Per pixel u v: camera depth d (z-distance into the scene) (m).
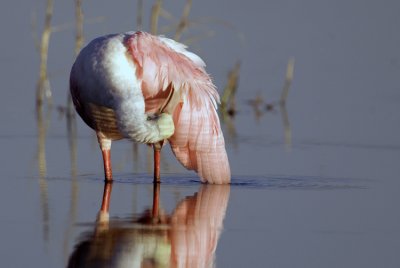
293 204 13.78
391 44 27.92
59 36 26.42
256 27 28.30
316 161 16.94
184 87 15.02
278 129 20.05
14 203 13.41
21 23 27.25
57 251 11.16
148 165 16.55
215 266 10.90
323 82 24.58
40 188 14.42
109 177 15.16
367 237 12.09
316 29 28.77
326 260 11.19
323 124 20.55
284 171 16.12
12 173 15.45
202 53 26.06
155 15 22.03
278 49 26.92
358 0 31.16
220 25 27.81
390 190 14.78
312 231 12.35
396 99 23.05
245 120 21.08
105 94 14.53
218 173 15.28
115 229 12.14
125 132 14.50
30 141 18.28
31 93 22.92
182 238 11.84
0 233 11.84
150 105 15.02
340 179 15.59
